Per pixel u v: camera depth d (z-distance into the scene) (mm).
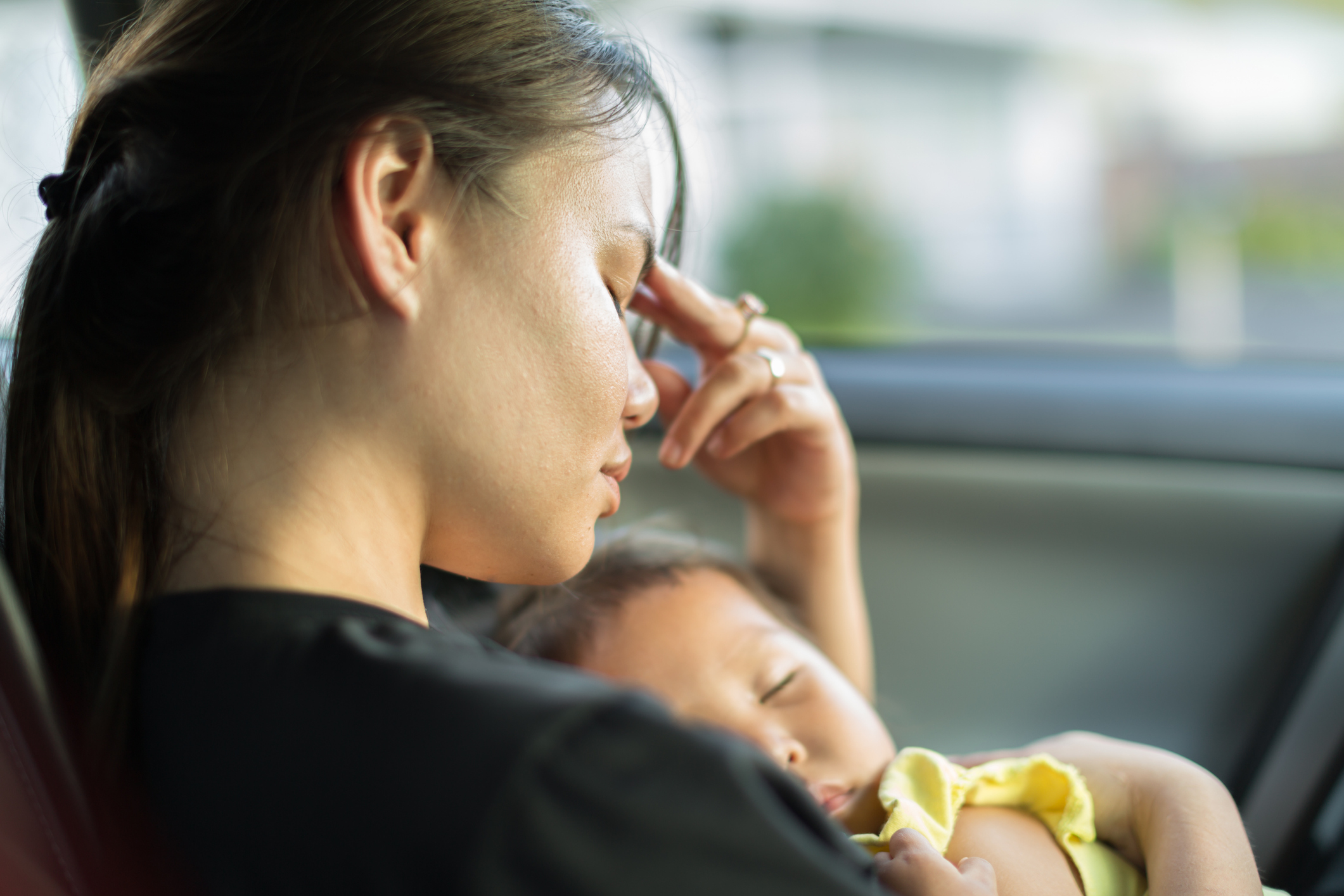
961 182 3041
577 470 571
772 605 1136
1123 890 812
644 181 638
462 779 371
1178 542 1396
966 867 676
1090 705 1372
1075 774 874
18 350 572
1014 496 1481
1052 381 1552
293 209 512
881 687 1444
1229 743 1312
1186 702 1338
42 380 562
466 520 560
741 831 376
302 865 399
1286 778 1210
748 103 2725
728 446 1006
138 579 526
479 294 535
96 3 1240
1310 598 1322
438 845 364
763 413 1007
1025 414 1517
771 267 2711
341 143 512
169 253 521
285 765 423
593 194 585
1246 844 795
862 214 2807
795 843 384
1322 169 2506
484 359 534
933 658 1447
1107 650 1386
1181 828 801
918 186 2951
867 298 2760
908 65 3041
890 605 1484
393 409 526
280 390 521
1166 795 839
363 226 508
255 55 529
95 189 551
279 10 540
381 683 425
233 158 515
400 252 519
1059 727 1373
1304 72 2502
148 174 527
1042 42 3096
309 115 513
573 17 631
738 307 1017
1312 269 2541
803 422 1031
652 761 379
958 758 1005
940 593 1475
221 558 515
